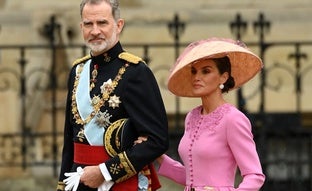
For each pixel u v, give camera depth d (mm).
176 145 40438
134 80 22328
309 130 40812
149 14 45281
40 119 44250
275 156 41500
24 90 41812
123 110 22375
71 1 44625
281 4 45094
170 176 23203
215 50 21750
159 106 22422
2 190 42500
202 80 21969
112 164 22094
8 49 44531
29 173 43562
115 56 22641
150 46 41375
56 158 41969
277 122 44188
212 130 21781
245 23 41312
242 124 21594
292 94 44250
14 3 45125
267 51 44562
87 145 22453
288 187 41188
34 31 44656
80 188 22438
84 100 22594
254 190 21297
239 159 21516
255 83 44000
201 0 45156
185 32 44875
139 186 22547
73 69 23266
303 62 44719
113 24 22453
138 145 22094
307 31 45000
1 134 43000
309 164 40656
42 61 44156
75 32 44250
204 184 21766
